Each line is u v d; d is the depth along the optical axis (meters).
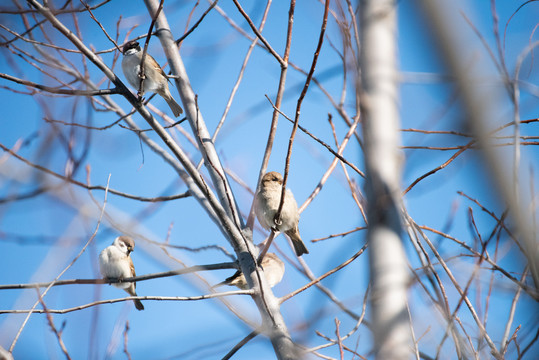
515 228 4.90
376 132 4.12
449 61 3.95
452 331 6.93
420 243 6.89
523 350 6.17
